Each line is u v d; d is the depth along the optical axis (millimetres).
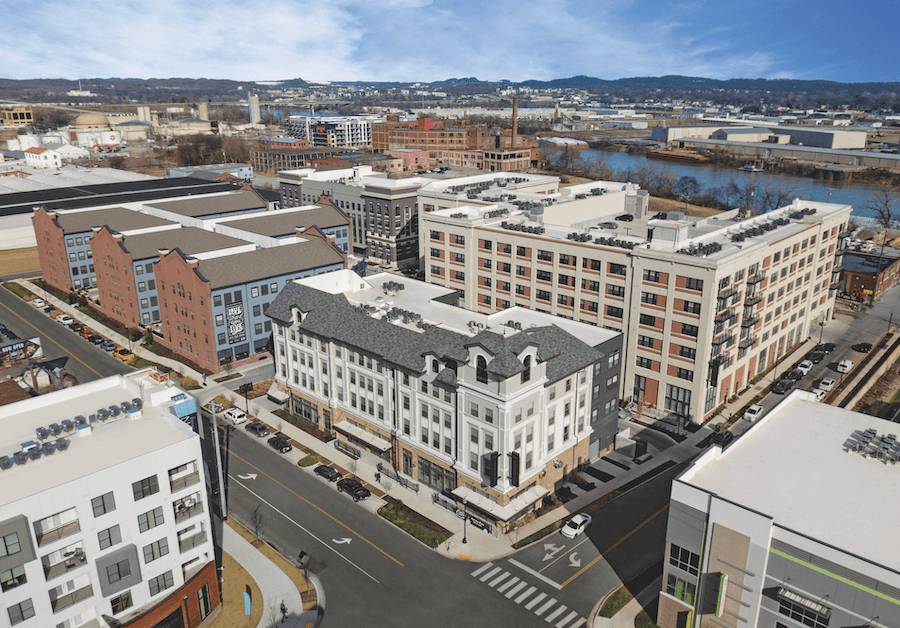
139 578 51000
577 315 103062
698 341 87562
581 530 67375
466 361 65125
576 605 58062
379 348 74562
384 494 74438
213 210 158250
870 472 53750
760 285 98000
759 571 47156
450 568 62750
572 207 130375
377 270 164500
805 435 59469
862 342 118125
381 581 61000
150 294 122062
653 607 57688
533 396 66125
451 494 71125
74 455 51781
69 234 138125
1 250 168875
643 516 70500
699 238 98750
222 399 96688
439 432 71312
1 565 43250
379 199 167375
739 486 51875
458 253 118562
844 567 43156
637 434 88562
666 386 92938
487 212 124125
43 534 46344
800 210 118312
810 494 50781
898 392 100750
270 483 76438
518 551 65125
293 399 91562
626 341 96625
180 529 53438
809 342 118312
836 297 143625
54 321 127812
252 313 108250
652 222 101250
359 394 80938
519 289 110562
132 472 49250
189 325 107750
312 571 62281
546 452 71375
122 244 120125
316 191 185375
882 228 199375
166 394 61406
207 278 102312
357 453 82062
